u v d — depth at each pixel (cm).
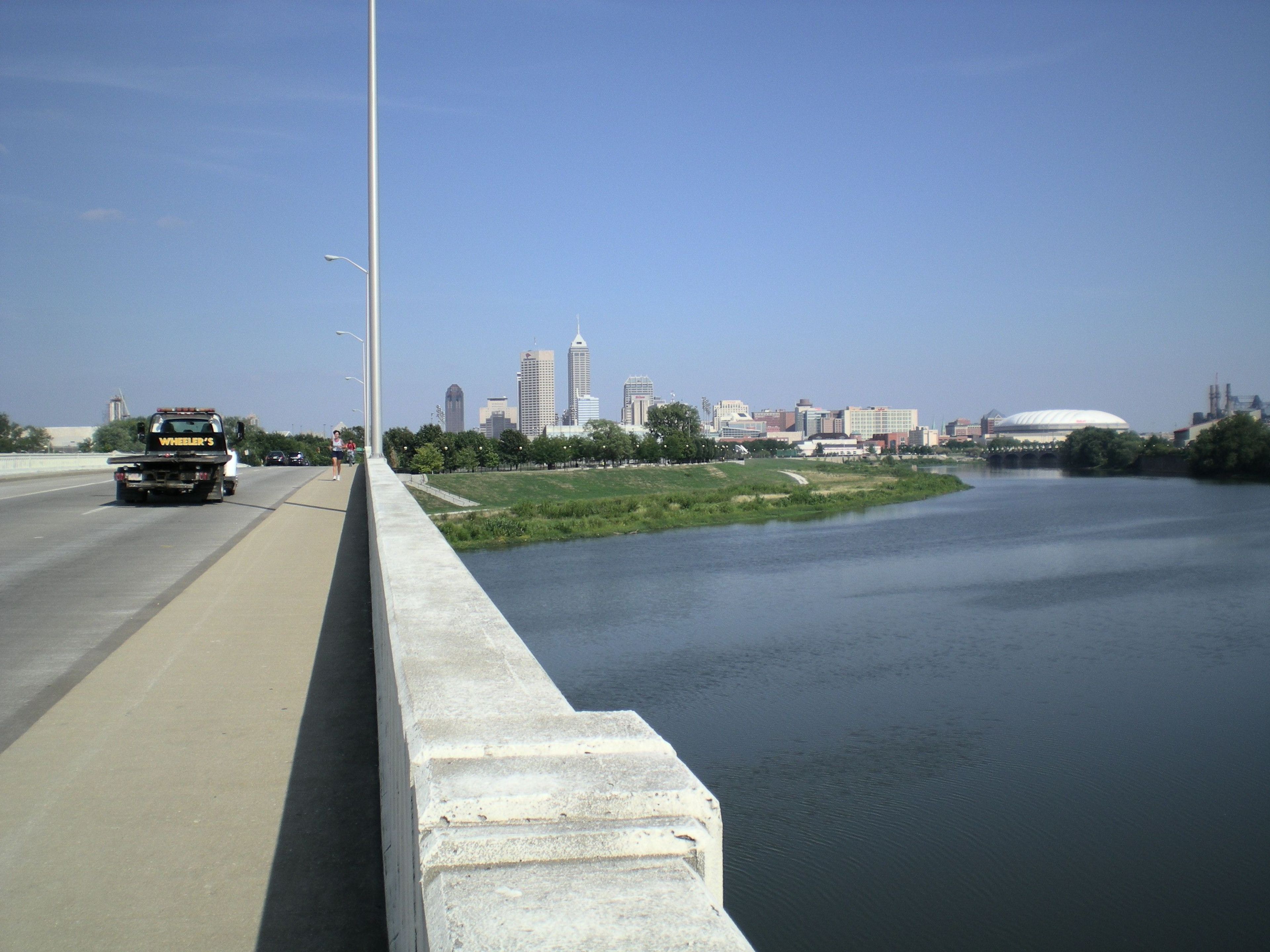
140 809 453
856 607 3638
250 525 1872
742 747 2159
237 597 1050
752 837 1734
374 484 1756
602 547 5675
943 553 5128
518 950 135
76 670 727
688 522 7156
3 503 2489
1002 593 3866
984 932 1456
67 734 568
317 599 1036
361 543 1555
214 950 325
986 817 1798
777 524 6988
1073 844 1702
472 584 496
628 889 159
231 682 688
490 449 12519
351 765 512
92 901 362
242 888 372
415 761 212
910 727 2289
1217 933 1450
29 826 433
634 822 186
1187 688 2578
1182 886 1571
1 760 525
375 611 766
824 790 1931
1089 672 2730
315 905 357
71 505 2417
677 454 15538
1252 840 1712
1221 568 4409
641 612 3581
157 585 1138
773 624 3341
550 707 253
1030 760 2066
